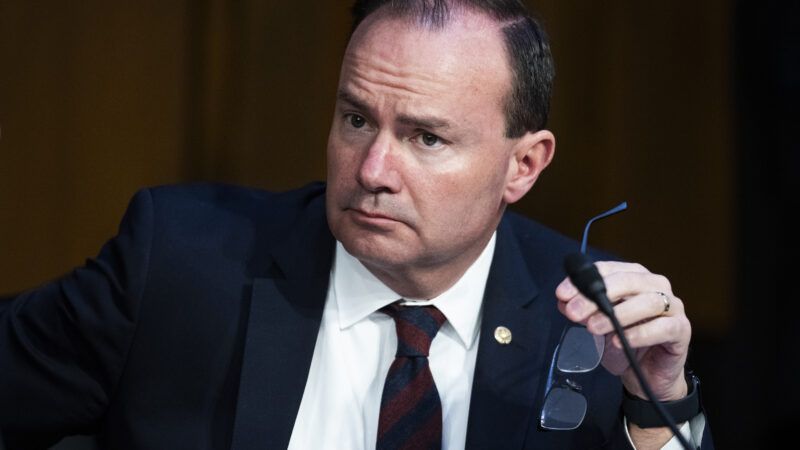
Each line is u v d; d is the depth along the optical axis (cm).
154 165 775
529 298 464
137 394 437
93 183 761
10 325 446
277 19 791
